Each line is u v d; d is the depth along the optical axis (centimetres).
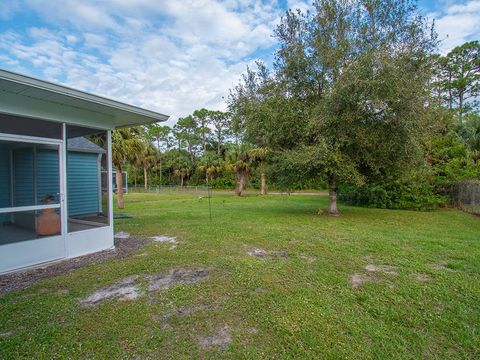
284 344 233
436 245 557
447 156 1241
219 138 4812
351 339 240
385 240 603
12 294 329
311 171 975
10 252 406
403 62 845
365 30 952
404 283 361
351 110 876
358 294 327
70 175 645
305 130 961
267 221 880
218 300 311
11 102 407
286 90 1048
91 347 228
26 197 436
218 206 1430
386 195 1270
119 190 1428
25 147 438
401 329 256
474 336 245
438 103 980
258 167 2433
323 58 961
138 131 1555
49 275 397
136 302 307
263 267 421
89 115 513
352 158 949
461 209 1173
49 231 451
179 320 269
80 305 301
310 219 930
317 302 307
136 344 232
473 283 360
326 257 476
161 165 4403
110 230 545
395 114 854
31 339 237
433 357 219
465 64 2459
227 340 238
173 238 630
